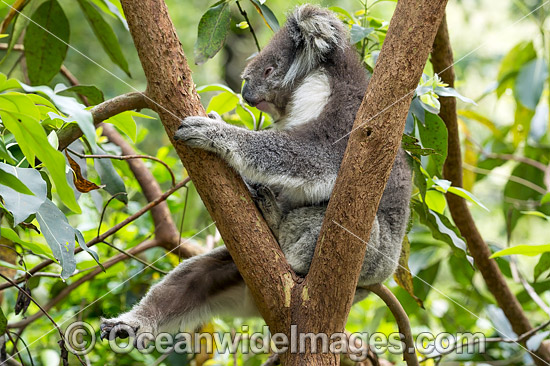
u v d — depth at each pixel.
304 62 5.43
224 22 5.05
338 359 3.67
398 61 3.36
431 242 7.03
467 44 12.11
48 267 5.97
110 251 6.33
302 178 4.55
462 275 7.22
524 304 7.43
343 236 3.47
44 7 6.25
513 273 6.51
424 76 5.06
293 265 4.59
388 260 4.85
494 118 11.09
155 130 11.83
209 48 5.02
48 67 6.46
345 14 5.89
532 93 7.39
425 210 5.05
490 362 6.18
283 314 3.62
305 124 4.86
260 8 5.25
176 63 3.68
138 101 3.96
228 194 3.67
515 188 7.87
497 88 8.09
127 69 6.73
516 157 7.76
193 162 3.73
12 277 4.80
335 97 4.99
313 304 3.58
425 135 5.22
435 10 3.34
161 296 5.25
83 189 4.38
